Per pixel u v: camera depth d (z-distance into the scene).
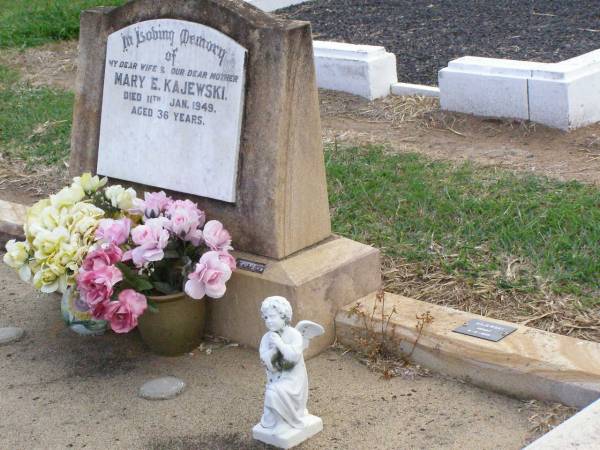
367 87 5.10
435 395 3.12
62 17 6.89
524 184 4.03
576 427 2.71
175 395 3.17
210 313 3.44
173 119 3.49
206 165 3.43
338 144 4.57
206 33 3.38
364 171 4.23
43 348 3.45
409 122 4.82
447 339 3.17
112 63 3.61
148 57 3.52
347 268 3.38
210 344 3.42
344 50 5.17
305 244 3.42
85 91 3.71
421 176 4.16
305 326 2.98
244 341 3.40
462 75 4.74
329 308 3.34
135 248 3.25
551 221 3.70
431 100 5.00
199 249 3.35
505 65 4.64
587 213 3.76
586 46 5.50
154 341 3.35
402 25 6.49
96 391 3.22
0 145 4.86
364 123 4.87
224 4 3.34
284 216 3.34
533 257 3.54
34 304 3.71
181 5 3.43
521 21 6.30
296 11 7.16
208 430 3.04
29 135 4.95
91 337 3.50
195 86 3.42
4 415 3.14
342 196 4.05
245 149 3.36
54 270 3.26
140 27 3.53
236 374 3.27
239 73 3.32
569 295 3.37
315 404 3.11
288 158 3.32
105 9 3.64
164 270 3.35
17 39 6.51
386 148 4.51
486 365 3.11
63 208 3.36
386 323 3.27
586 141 4.44
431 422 3.02
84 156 3.75
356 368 3.26
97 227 3.31
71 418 3.11
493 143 4.52
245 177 3.37
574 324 3.25
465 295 3.43
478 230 3.72
